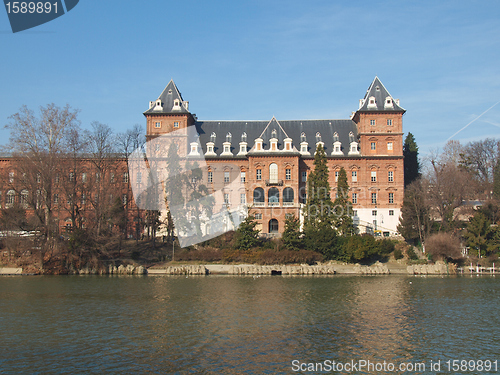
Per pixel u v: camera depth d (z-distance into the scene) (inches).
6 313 1811.0
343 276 2876.5
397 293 2246.6
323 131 4274.1
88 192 3120.1
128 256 3198.8
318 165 3636.8
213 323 1665.8
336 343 1440.7
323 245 3235.7
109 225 3107.8
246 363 1263.5
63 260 2977.4
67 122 3090.6
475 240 3255.4
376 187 4013.3
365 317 1758.1
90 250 2979.8
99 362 1264.8
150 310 1862.7
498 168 4397.1
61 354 1328.7
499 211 3464.6
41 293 2222.0
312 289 2356.1
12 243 2938.0
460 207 3791.8
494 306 1951.3
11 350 1363.2
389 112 4033.0
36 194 2933.1
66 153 3061.0
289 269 2992.1
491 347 1411.2
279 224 3831.2
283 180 3900.1
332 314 1803.6
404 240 3558.1
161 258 3213.6
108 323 1663.4
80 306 1934.1
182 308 1898.4
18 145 2938.0
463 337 1509.6
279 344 1425.9
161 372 1196.5
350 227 3513.8
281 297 2133.4
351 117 4362.7
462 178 3767.2
